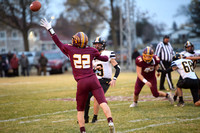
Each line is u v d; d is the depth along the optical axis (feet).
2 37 557.74
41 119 70.59
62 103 94.63
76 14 463.83
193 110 74.38
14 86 160.35
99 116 72.38
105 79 68.08
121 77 194.18
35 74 283.38
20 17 399.24
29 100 105.09
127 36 274.98
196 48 210.18
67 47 53.78
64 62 302.86
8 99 109.50
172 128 56.49
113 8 415.23
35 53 340.59
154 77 81.71
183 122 61.26
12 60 248.73
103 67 67.82
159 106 82.53
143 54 77.00
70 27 445.78
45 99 106.22
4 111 82.99
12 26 403.75
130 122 63.46
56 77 225.97
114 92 117.19
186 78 77.77
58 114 76.23
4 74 277.03
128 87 132.67
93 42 67.92
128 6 265.95
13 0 375.25
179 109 76.43
